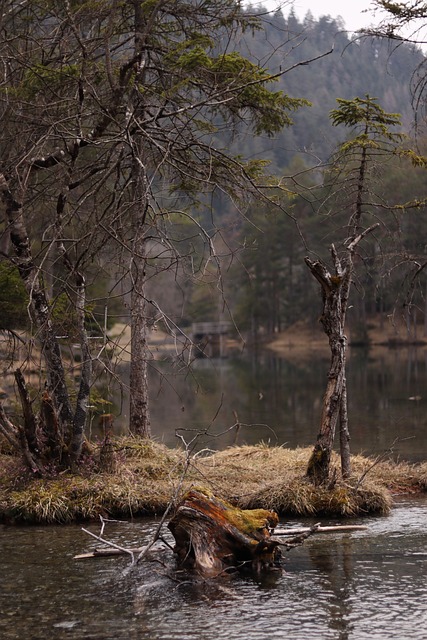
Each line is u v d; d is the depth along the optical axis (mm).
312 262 11234
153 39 13656
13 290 14156
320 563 8836
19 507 10836
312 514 10977
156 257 9523
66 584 8250
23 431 11570
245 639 6793
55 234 10141
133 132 11062
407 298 12914
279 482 11383
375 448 17859
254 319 79000
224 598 7785
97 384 17766
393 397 29219
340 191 11820
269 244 71938
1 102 11516
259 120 14055
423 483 12969
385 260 12617
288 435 20500
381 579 8234
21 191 11109
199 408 28094
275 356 65750
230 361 61344
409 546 9430
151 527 10469
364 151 11648
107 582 8297
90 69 11789
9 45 11750
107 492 11180
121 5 11711
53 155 11484
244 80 12453
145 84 12727
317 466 11391
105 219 10516
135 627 7086
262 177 13094
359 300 68438
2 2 11352
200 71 12367
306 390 34562
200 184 12812
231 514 8828
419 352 58562
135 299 10031
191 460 12992
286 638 6797
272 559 8742
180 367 10188
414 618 7176
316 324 79688
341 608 7457
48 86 11148
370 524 10531
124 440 13516
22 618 7328
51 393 11711
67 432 11977
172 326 10383
